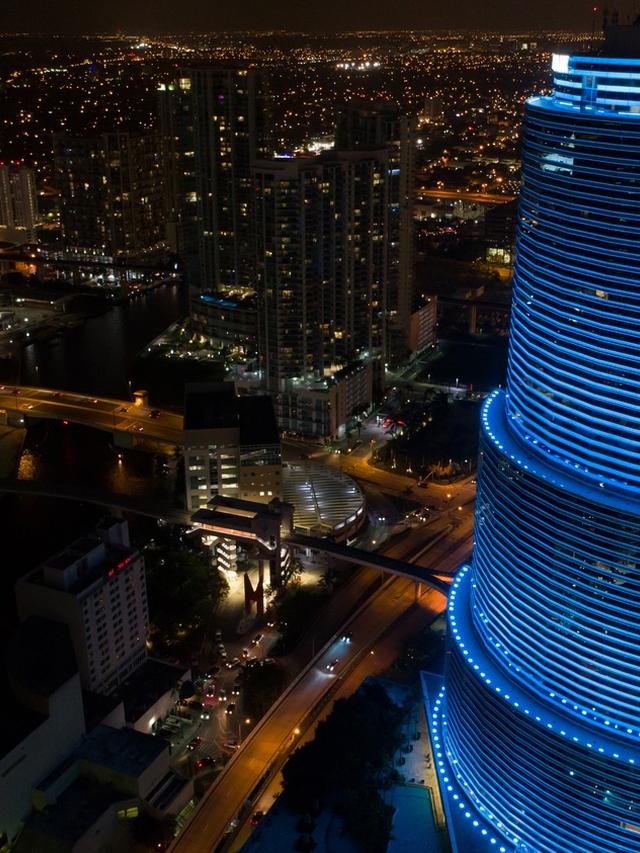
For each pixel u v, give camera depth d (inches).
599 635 5649.6
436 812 7234.3
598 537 5364.2
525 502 5816.9
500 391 7229.3
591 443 5551.2
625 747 5762.8
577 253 5206.7
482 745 6668.3
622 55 5029.5
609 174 4894.2
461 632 7027.6
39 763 7268.7
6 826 7057.1
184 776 7829.7
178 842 7367.1
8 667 7568.9
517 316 6122.1
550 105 5497.1
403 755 7834.6
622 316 5078.7
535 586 5944.9
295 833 7081.7
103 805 7313.0
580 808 6077.8
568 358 5497.1
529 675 6304.1
